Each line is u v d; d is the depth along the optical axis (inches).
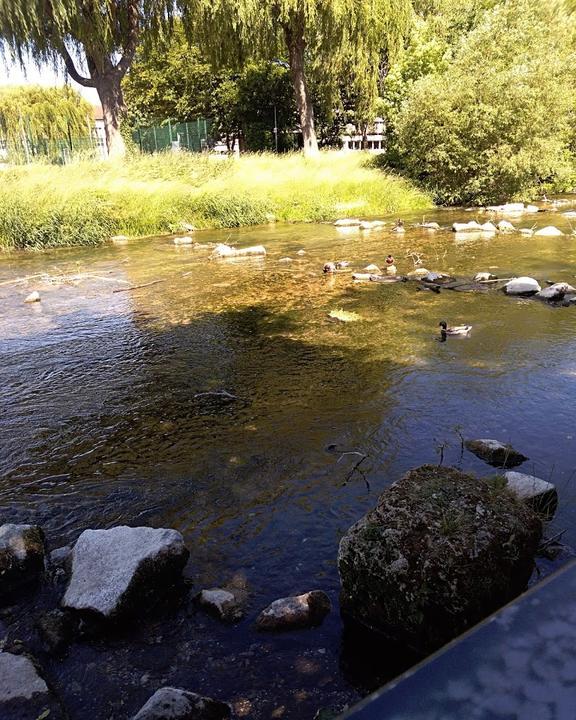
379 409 181.6
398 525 96.2
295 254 463.2
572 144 804.6
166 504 138.2
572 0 1059.9
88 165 727.1
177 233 615.8
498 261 398.3
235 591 108.5
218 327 279.0
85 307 328.8
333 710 83.6
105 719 84.7
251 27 829.8
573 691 17.4
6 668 91.0
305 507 133.1
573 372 203.0
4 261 490.9
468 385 195.9
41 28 733.3
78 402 199.9
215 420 181.3
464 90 711.1
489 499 101.1
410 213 695.1
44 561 117.8
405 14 909.8
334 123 1279.5
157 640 98.5
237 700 86.4
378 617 96.0
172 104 1365.7
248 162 824.3
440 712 16.7
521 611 21.0
